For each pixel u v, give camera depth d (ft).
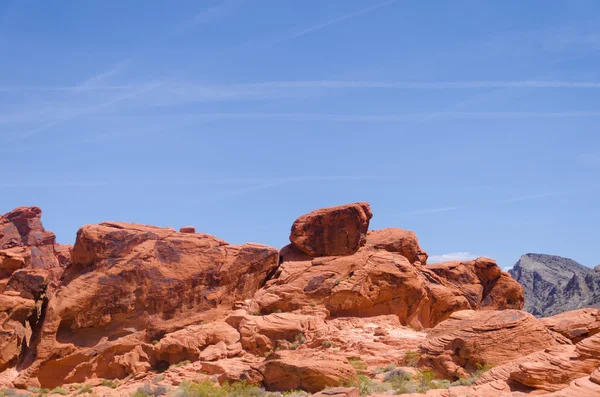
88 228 149.07
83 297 139.44
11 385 128.16
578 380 67.46
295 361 96.89
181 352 135.03
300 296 150.71
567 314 119.03
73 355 134.41
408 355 108.78
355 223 167.73
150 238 153.38
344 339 127.54
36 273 148.05
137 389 113.91
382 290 155.53
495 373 84.89
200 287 151.43
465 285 176.45
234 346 132.16
